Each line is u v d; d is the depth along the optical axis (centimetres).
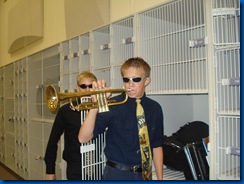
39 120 397
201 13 191
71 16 324
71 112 216
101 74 264
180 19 204
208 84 169
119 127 163
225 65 171
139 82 164
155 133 177
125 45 238
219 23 173
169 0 196
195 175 192
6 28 582
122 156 162
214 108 166
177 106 262
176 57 202
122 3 260
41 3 415
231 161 168
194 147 200
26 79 447
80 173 207
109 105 160
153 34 214
